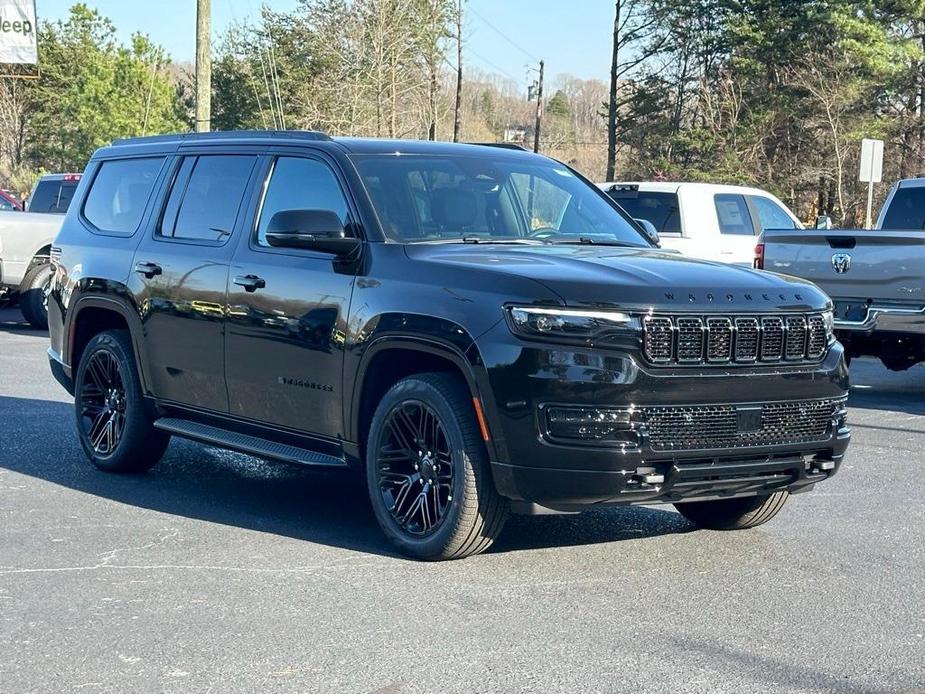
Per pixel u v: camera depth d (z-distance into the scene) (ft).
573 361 17.74
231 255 23.03
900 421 35.91
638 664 15.02
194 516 22.70
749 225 54.49
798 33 168.35
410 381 19.47
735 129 171.01
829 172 165.89
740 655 15.40
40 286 57.93
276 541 20.89
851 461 29.40
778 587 18.53
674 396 18.04
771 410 18.84
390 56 167.43
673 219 52.65
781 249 39.45
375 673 14.64
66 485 25.25
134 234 25.85
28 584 18.24
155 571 18.98
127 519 22.40
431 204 21.67
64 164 197.77
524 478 18.08
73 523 22.04
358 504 23.99
